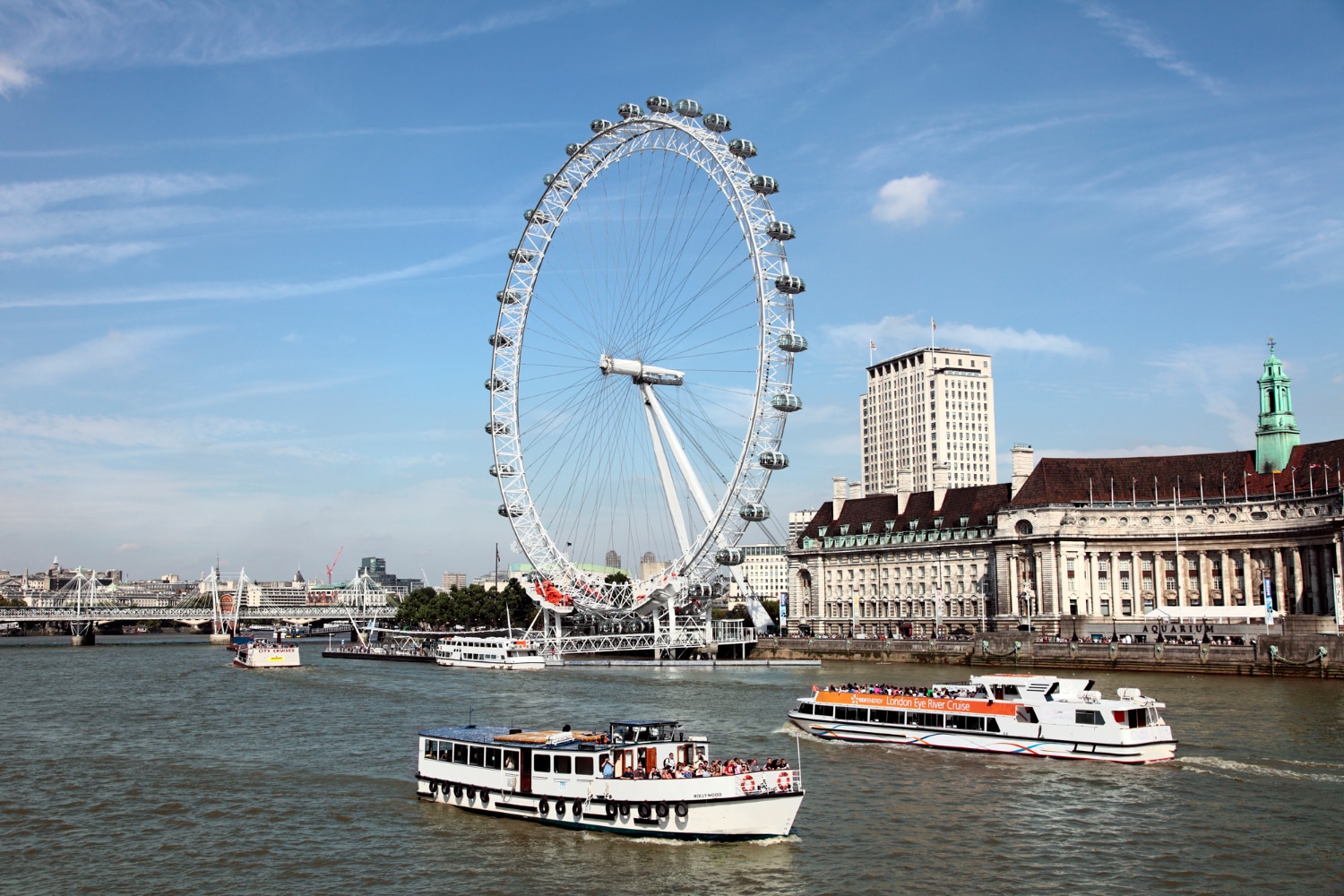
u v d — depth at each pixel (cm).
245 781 8131
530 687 15238
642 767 6806
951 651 18825
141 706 13012
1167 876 5772
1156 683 14588
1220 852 6166
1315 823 6744
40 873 5975
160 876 5903
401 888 5688
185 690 15250
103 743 9975
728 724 10750
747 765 6794
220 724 11225
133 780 8225
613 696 13700
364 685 15850
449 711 12188
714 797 6388
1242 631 18338
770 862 6044
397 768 8638
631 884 5703
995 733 9006
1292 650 15000
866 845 6353
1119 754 8512
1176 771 8219
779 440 17525
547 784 6812
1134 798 7381
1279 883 5647
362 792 7750
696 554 18650
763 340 17212
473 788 7162
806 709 10000
